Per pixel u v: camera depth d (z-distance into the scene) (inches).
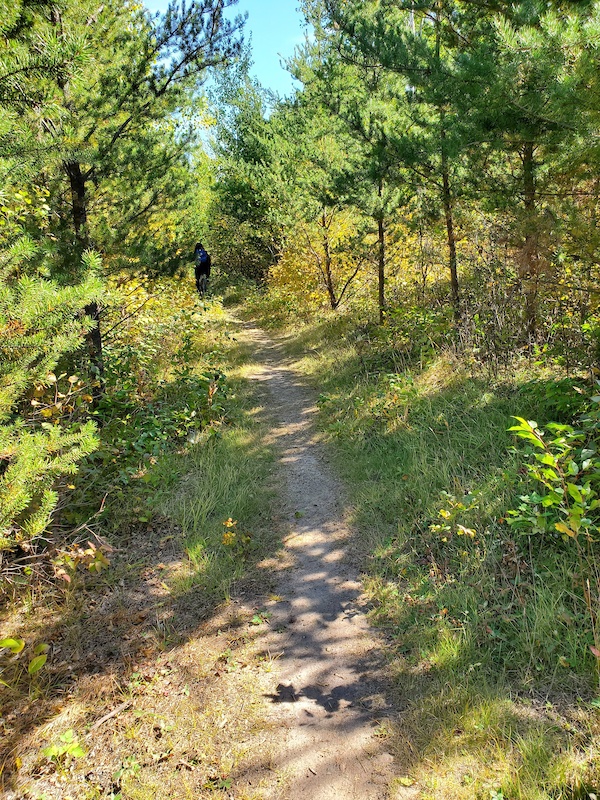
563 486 142.2
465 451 211.0
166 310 472.4
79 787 104.1
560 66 153.6
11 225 189.8
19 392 122.4
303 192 498.9
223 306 927.7
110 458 225.0
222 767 107.0
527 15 169.8
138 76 245.6
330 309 589.9
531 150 227.6
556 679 116.0
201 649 139.3
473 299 335.6
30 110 134.3
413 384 278.2
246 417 309.1
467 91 200.2
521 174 245.3
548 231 192.4
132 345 371.9
